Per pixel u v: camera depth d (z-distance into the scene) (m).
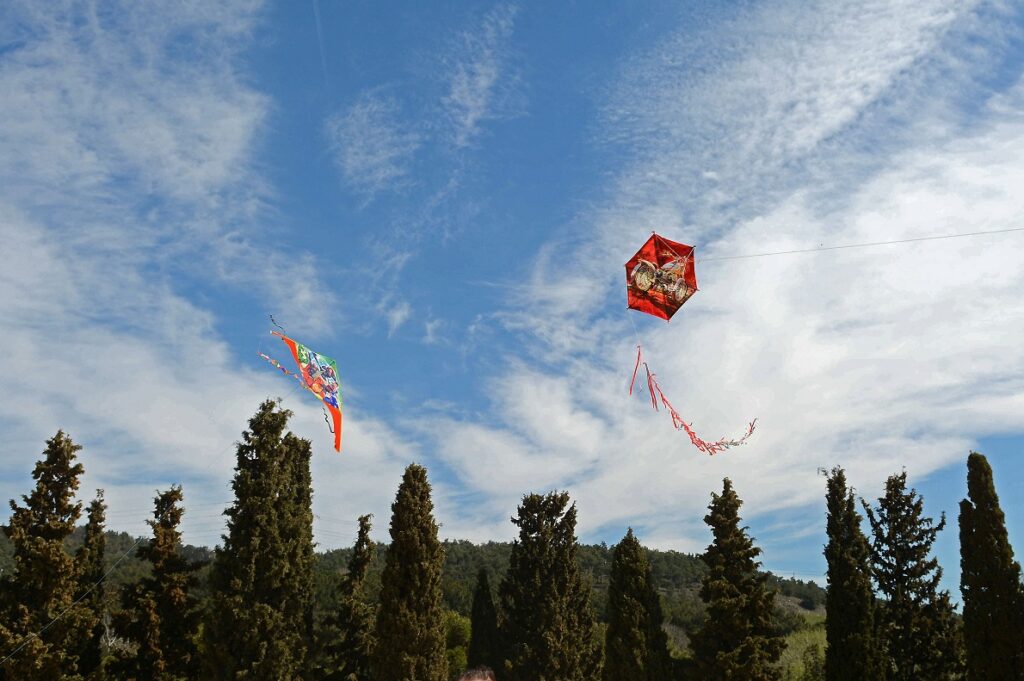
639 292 19.89
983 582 35.47
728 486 42.38
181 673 39.25
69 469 37.34
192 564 42.03
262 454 38.34
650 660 43.16
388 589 37.31
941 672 40.16
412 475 39.78
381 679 35.94
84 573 39.22
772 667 39.00
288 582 36.50
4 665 32.81
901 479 44.47
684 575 117.25
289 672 34.78
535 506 48.19
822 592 114.75
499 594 48.25
